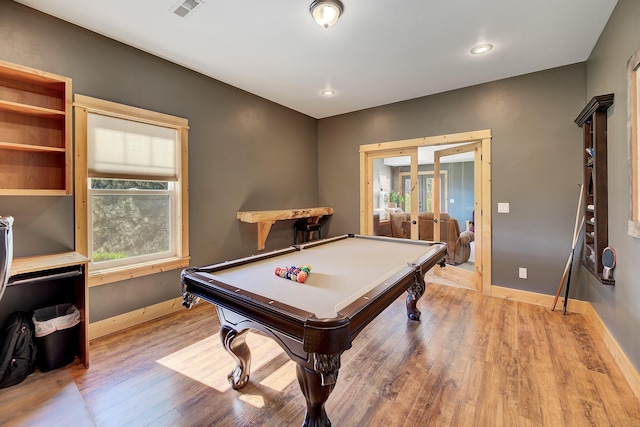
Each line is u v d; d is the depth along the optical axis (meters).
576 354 2.25
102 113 2.51
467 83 3.55
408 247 2.93
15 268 1.88
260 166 4.07
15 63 2.09
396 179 4.49
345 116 4.79
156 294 2.94
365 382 1.94
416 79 3.43
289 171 4.56
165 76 2.95
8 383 1.84
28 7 2.14
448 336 2.55
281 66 3.09
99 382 1.92
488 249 3.58
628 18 1.91
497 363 2.14
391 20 2.29
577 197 3.07
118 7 2.14
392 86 3.64
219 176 3.53
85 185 2.43
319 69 3.18
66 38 2.31
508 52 2.81
